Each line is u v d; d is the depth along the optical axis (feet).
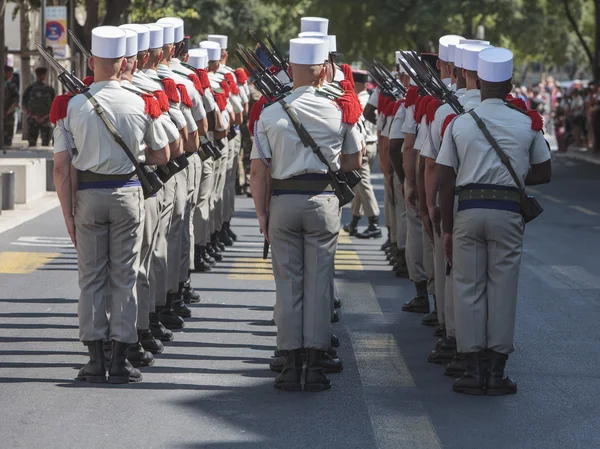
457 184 40.09
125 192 40.24
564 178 152.97
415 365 44.93
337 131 39.60
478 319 40.24
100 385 40.70
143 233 43.80
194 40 285.23
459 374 42.78
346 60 267.39
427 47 267.39
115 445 33.76
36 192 102.89
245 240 83.15
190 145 47.37
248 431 35.40
